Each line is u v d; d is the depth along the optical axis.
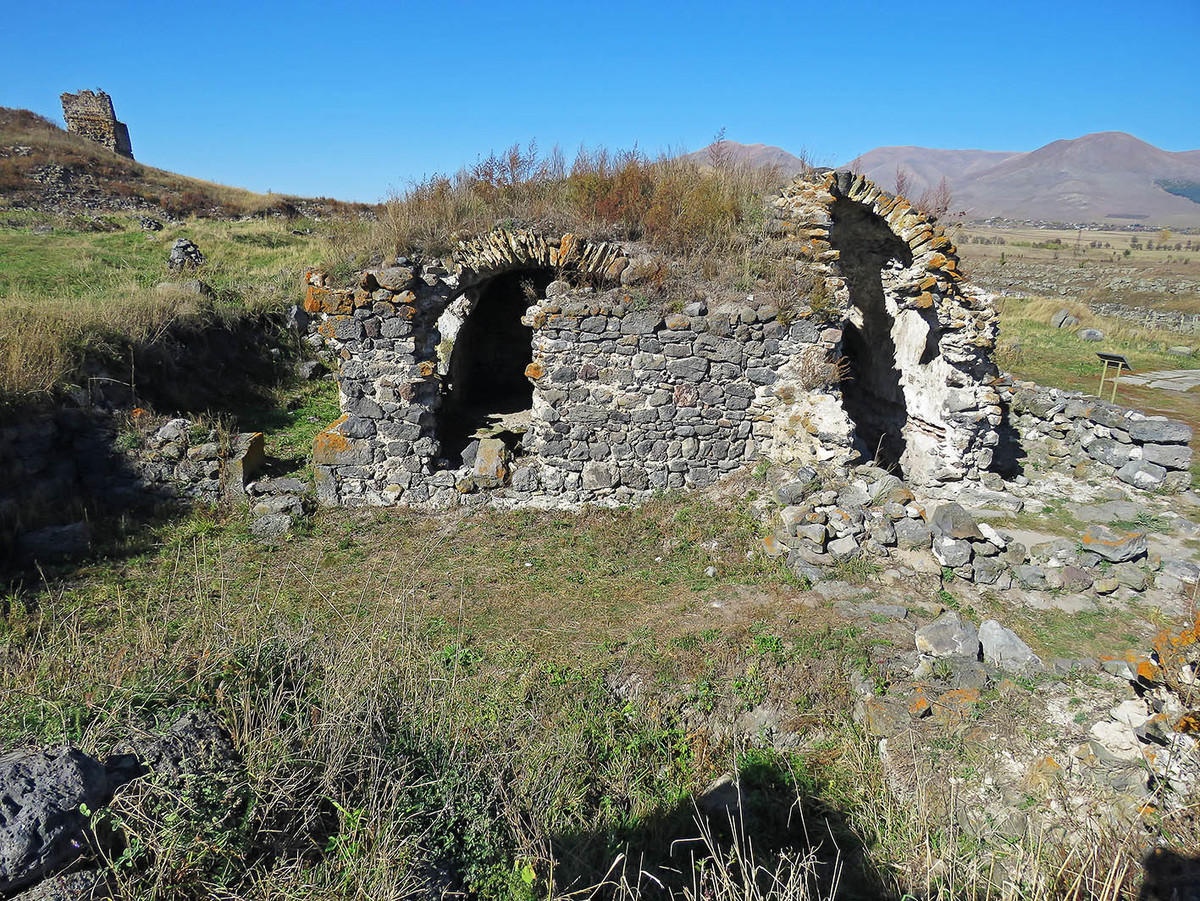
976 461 9.84
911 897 3.70
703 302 8.77
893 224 9.53
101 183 31.39
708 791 4.90
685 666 5.83
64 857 2.70
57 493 8.45
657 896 4.02
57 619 6.18
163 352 11.66
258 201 33.88
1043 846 3.95
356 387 8.92
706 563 7.65
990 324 9.40
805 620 6.31
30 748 3.19
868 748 5.10
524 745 4.77
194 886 2.93
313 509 8.92
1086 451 10.34
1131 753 4.57
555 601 7.02
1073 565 6.99
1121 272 42.75
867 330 11.65
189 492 8.92
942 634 5.66
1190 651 4.65
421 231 9.35
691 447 9.01
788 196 9.66
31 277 15.18
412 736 4.30
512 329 14.18
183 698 3.88
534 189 10.50
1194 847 3.63
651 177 10.59
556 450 9.02
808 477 8.07
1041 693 5.29
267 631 5.15
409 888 3.26
